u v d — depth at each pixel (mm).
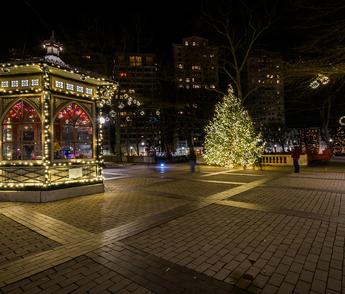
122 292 3549
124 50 32625
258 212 7375
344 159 32406
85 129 10992
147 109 32906
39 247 5074
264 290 3561
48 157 9297
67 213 7555
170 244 5156
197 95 36219
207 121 33656
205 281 3801
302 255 4574
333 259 4406
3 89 9664
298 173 16562
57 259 4539
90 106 11078
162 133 44000
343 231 5730
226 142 20672
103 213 7508
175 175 16703
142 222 6578
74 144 10602
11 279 3893
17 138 9797
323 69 13500
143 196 9891
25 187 9281
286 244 5066
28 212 7715
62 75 9883
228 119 20953
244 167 20234
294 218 6746
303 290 3547
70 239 5480
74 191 9922
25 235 5754
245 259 4473
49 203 8875
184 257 4578
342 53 12773
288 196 9383
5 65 8914
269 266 4215
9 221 6840
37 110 9453
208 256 4609
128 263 4375
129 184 13062
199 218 6883
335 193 9812
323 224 6223
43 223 6617
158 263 4363
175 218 6902
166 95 36000
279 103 38312
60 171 9680
